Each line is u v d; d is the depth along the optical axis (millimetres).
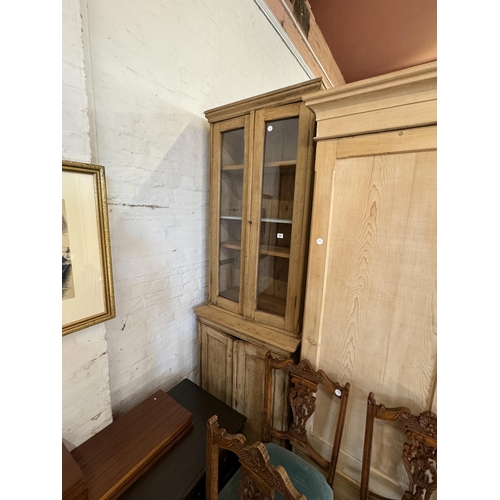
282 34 1913
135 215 1079
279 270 1190
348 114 780
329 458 1009
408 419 765
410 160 709
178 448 925
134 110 1018
